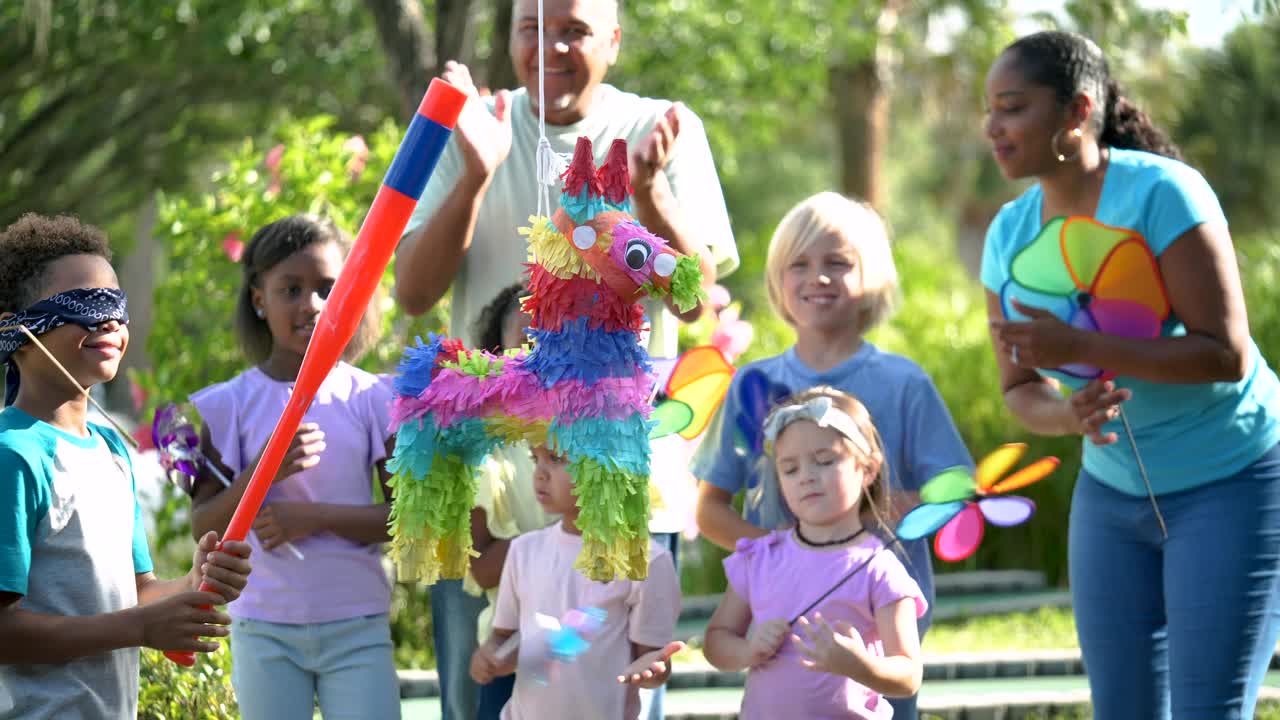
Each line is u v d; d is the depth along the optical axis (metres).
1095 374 3.83
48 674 3.16
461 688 4.16
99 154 14.24
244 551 2.97
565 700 3.67
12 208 12.59
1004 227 4.24
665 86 11.09
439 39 8.73
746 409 4.43
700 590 8.86
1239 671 3.74
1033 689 6.48
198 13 10.74
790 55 11.37
